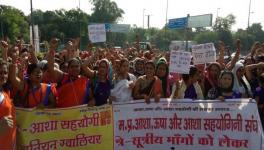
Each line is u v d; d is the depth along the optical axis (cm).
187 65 700
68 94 653
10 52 906
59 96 657
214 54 788
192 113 698
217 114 693
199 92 723
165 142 701
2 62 516
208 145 696
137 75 896
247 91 762
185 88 725
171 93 766
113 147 689
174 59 704
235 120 687
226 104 691
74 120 654
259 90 750
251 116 681
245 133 683
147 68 702
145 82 707
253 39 6994
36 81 613
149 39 6794
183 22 2270
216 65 768
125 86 709
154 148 701
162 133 701
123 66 725
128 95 709
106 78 686
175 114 700
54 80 662
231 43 7138
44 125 632
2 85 540
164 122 700
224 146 691
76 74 658
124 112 695
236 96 732
